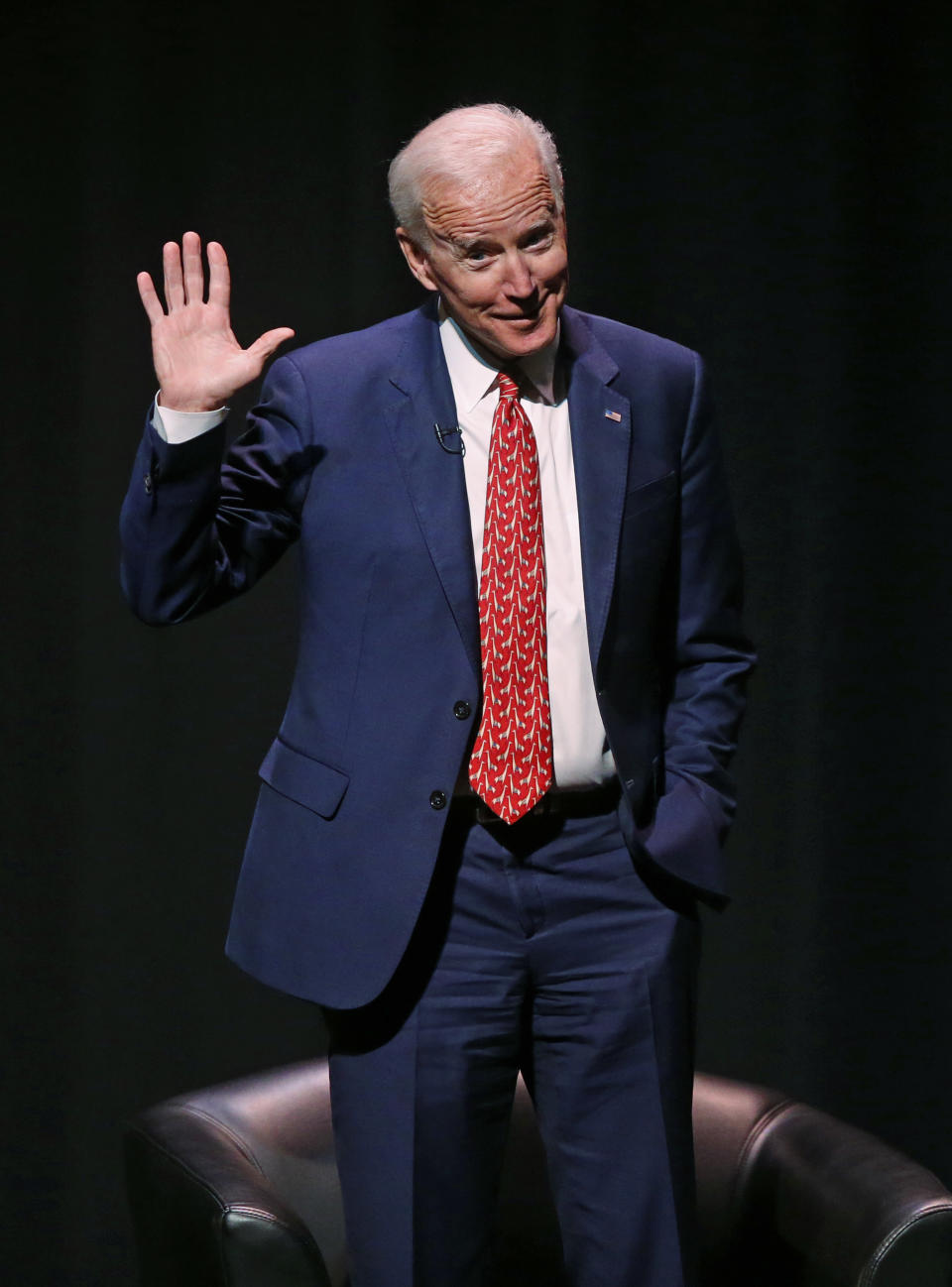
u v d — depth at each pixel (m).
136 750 10.37
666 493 6.27
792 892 10.88
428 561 5.96
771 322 10.62
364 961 5.98
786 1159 7.23
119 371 10.19
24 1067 10.34
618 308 10.49
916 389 10.70
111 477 10.23
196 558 5.89
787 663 10.83
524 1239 7.57
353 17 10.09
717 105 10.45
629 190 10.45
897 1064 10.95
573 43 10.27
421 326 6.21
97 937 10.37
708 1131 7.57
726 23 10.41
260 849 6.29
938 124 10.54
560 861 6.07
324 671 6.12
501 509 5.96
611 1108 6.25
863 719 10.88
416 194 5.65
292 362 6.21
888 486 10.76
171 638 10.36
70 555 10.25
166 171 10.12
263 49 10.11
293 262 10.20
